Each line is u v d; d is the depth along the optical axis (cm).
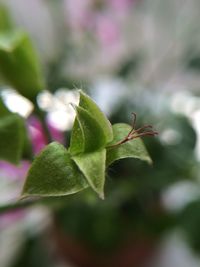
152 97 11
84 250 11
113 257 11
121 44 15
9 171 9
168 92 12
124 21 15
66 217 11
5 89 7
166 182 10
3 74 6
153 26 16
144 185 10
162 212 11
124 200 11
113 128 5
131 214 11
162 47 16
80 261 12
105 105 11
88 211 11
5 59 6
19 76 6
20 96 7
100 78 12
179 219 10
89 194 6
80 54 13
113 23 13
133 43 15
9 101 7
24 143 6
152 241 11
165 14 16
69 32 13
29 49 6
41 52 13
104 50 14
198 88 13
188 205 10
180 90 13
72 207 10
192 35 15
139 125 10
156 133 5
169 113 10
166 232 11
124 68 12
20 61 6
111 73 13
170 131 10
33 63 6
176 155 10
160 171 10
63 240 11
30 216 12
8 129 5
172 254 13
